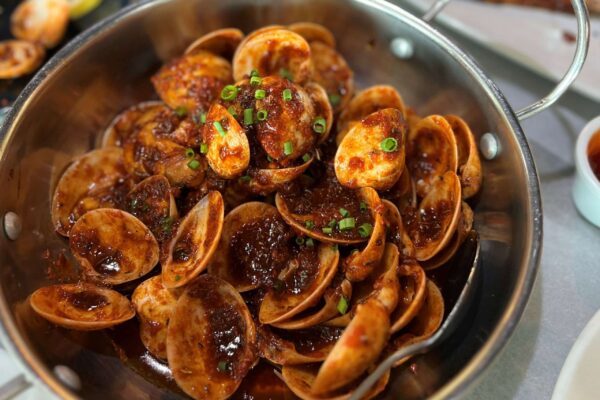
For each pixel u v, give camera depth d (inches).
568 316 12.0
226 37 13.6
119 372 10.9
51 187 12.4
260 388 10.9
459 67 12.2
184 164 11.9
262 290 11.5
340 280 11.1
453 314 10.3
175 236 11.4
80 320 10.6
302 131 11.6
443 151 12.5
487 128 11.9
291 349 10.5
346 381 9.7
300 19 14.1
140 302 11.1
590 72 15.0
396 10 12.7
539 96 15.2
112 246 11.7
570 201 13.5
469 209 11.7
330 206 11.9
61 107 12.3
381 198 11.9
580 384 10.2
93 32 12.2
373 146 11.4
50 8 15.8
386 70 14.3
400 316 10.5
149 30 13.1
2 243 10.5
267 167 11.8
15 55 15.1
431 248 11.5
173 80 13.3
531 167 10.6
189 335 10.8
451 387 8.9
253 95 11.7
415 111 14.1
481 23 16.3
